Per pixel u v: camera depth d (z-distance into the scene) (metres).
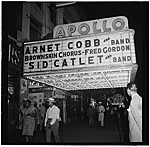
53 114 5.47
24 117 5.94
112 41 5.97
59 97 13.02
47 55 6.66
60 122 12.66
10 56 8.60
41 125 9.30
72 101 16.02
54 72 6.51
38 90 11.16
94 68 6.09
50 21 14.64
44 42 6.75
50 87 11.69
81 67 6.22
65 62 6.44
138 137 3.78
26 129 5.82
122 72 7.09
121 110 9.96
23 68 6.91
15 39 9.27
